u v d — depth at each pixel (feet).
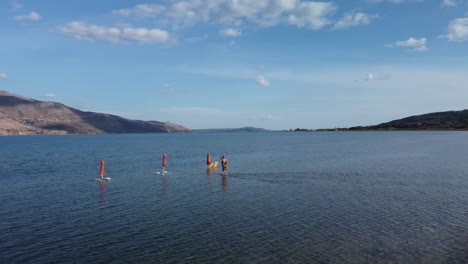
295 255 49.88
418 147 298.97
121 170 152.56
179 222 66.85
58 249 53.36
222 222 66.39
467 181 111.96
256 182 113.29
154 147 375.86
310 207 77.51
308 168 150.10
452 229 61.36
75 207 80.69
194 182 115.03
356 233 59.21
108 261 48.67
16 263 48.24
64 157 236.84
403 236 57.77
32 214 74.69
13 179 127.75
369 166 156.04
